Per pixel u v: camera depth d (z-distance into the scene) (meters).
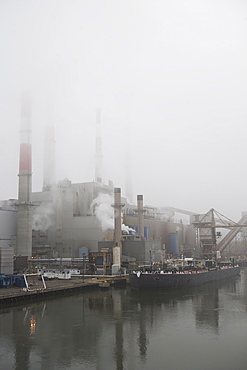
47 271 92.94
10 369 30.48
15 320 47.09
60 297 66.31
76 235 132.25
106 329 42.88
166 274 78.25
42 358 33.03
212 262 113.44
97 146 181.88
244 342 37.84
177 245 170.12
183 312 52.88
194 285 84.88
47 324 45.09
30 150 123.94
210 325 45.06
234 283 95.62
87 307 56.38
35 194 141.25
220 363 31.91
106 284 79.81
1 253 76.62
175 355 33.91
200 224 154.25
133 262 105.06
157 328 43.47
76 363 31.92
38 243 137.00
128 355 33.94
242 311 53.88
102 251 103.19
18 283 71.06
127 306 57.59
